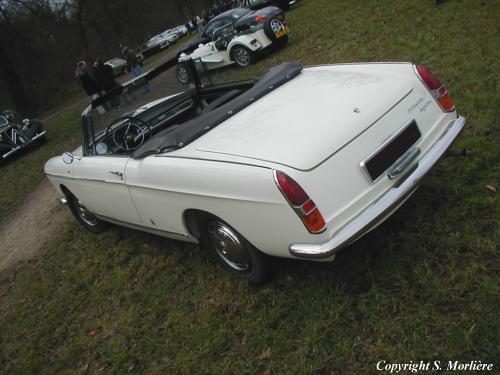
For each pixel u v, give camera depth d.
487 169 3.34
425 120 2.85
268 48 10.63
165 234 3.64
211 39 12.94
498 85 4.48
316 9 14.82
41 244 5.52
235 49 10.59
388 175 2.57
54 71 33.03
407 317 2.46
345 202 2.42
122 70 31.03
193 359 2.78
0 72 25.94
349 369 2.33
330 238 2.38
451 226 2.94
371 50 7.40
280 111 2.96
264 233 2.59
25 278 4.79
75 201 5.01
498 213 2.90
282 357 2.55
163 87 4.08
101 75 12.48
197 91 4.38
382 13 9.64
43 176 9.18
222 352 2.76
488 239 2.74
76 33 37.34
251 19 10.35
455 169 3.47
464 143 3.75
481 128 3.87
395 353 2.30
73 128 13.82
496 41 5.57
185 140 3.07
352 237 2.37
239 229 2.74
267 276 3.04
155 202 3.30
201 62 4.27
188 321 3.13
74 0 37.72
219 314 3.07
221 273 3.45
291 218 2.38
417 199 3.31
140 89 3.90
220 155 2.73
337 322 2.61
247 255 2.98
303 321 2.72
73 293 4.05
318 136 2.52
